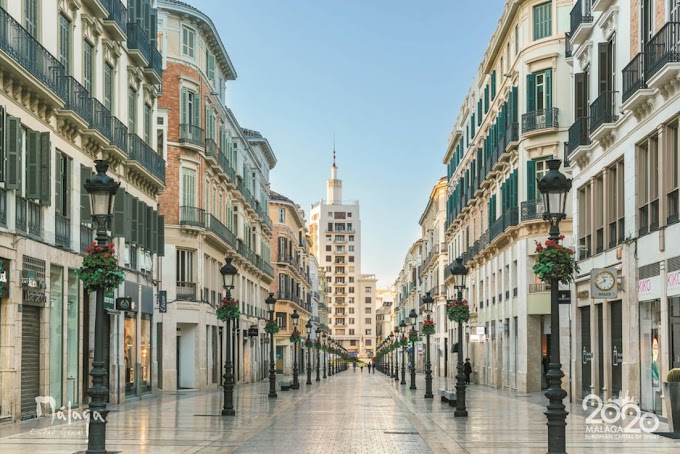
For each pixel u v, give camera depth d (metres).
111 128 30.00
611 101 26.91
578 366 31.27
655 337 23.48
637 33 24.22
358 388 51.12
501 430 20.19
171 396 38.19
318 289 149.88
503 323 46.41
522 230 41.03
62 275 25.28
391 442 17.44
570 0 39.69
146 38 34.81
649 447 15.99
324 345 95.31
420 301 107.44
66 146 25.78
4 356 21.16
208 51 52.97
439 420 23.47
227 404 25.12
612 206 27.44
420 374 95.69
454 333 71.62
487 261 52.53
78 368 26.80
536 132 39.97
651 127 23.05
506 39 46.53
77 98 26.27
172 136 47.19
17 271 21.58
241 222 63.62
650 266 23.28
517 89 42.66
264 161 80.00
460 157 66.00
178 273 47.22
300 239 114.06
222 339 55.16
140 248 34.81
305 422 22.84
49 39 24.27
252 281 70.56
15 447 15.88
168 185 46.81
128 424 21.62
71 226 26.20
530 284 40.69
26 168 22.38
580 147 29.44
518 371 42.16
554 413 13.28
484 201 53.84
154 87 37.25
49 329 24.09
